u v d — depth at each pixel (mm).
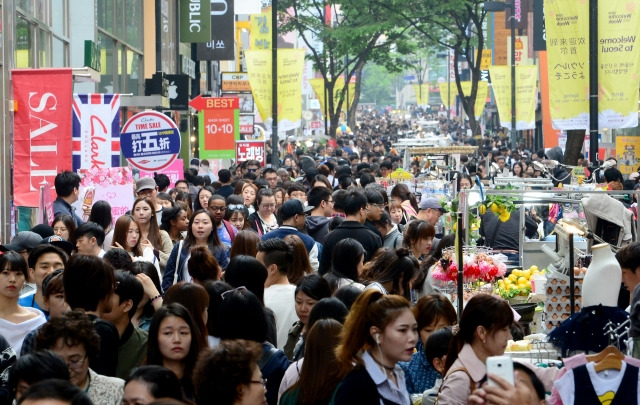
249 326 12398
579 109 36469
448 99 182125
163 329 11398
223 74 75188
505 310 10516
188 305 12703
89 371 10898
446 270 18141
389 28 90438
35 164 26094
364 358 10422
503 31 103812
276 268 16266
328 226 23969
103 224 21656
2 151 27875
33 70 26094
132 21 54094
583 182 33094
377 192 22938
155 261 20375
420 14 91750
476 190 20312
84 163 27984
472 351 10586
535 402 8250
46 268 15219
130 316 13328
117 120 28031
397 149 67500
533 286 18875
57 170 26109
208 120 47750
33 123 26078
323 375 10703
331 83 100938
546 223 25828
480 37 92375
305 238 21391
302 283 13797
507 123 73625
